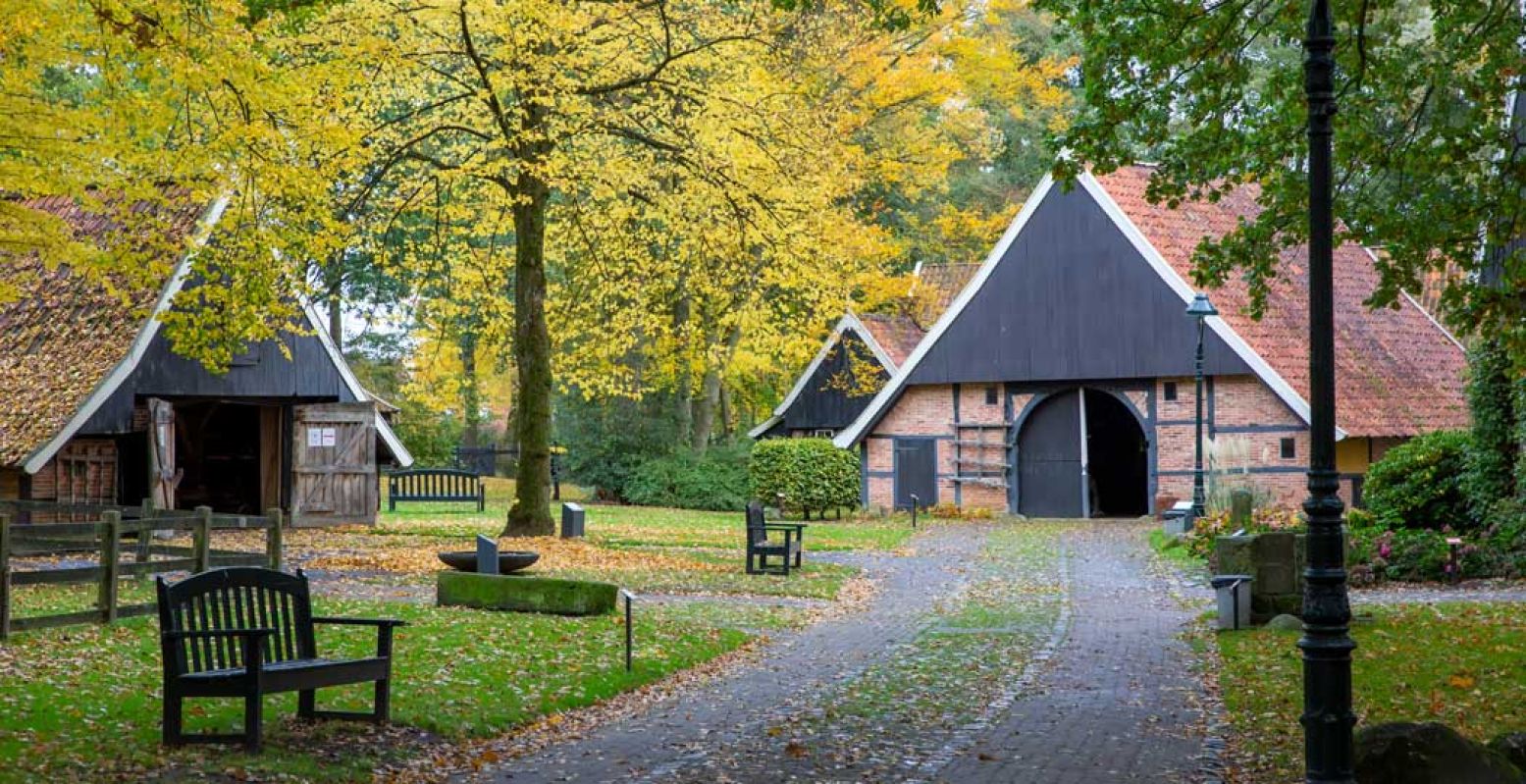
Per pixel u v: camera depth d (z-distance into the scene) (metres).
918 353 43.06
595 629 18.02
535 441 31.75
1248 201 43.28
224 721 11.79
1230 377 38.28
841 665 16.83
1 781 9.44
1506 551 24.05
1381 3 14.70
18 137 15.67
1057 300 40.94
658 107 29.69
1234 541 19.17
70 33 14.43
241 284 21.73
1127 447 46.34
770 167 29.58
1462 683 13.92
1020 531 36.97
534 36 26.67
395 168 31.23
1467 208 15.17
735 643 18.33
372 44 25.52
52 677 13.10
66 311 31.84
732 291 33.31
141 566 19.66
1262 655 16.41
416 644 16.12
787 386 56.84
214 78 14.90
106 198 18.77
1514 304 15.14
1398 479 27.48
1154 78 15.46
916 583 26.17
